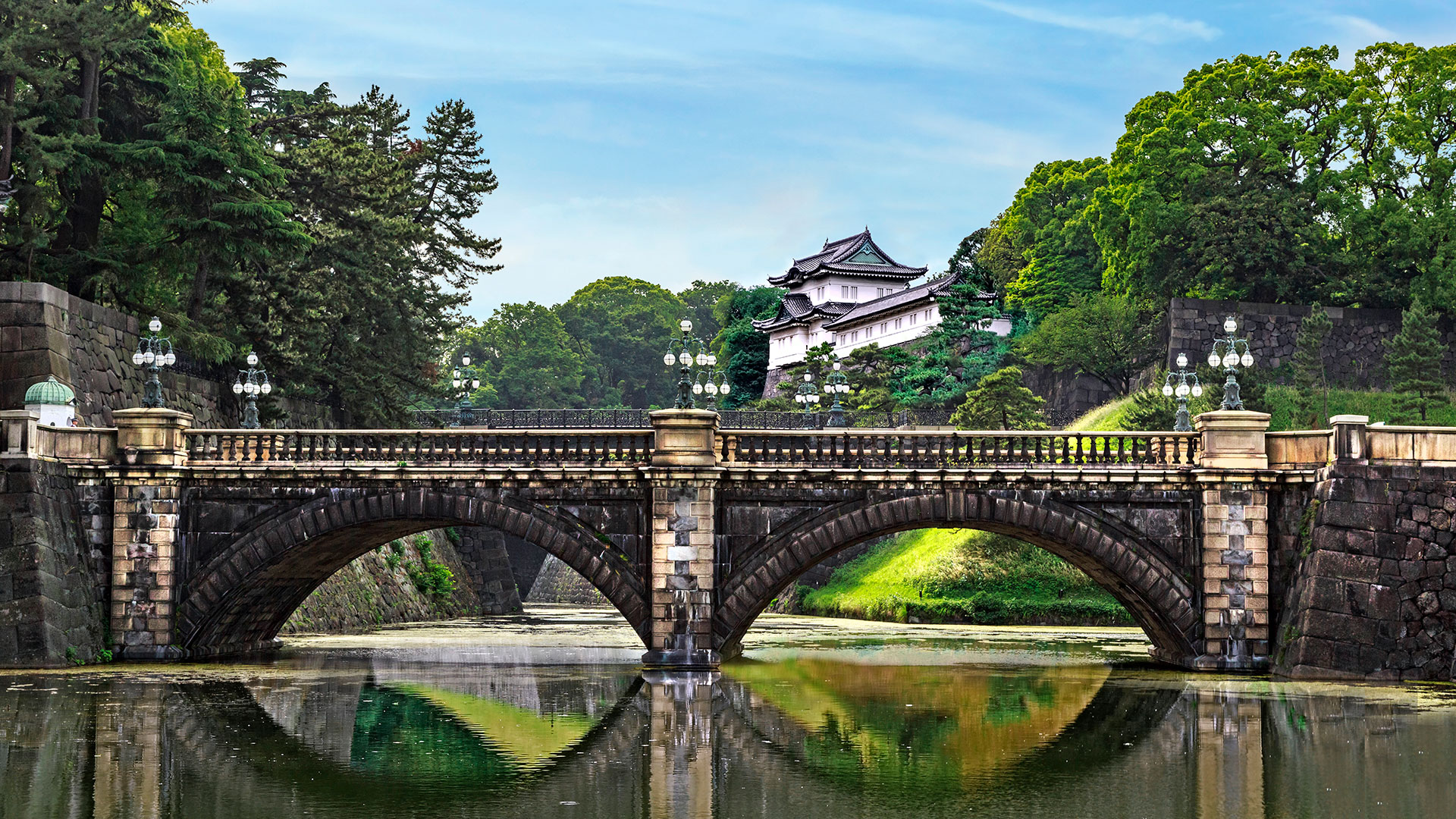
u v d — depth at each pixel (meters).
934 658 54.69
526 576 115.81
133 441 48.00
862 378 105.69
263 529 47.88
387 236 82.12
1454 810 26.22
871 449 47.69
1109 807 26.69
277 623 56.53
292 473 47.75
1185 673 46.16
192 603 47.94
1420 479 43.81
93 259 60.50
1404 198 92.81
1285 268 91.25
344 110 84.81
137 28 60.50
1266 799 27.31
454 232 102.00
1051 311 108.56
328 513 47.75
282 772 29.94
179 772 29.70
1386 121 92.81
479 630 72.50
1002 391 84.94
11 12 58.31
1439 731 34.44
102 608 47.94
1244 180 91.94
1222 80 93.50
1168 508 46.53
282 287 70.94
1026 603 75.00
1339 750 32.22
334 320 78.25
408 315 87.50
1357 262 91.50
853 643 62.97
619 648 60.84
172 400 64.31
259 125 81.62
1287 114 94.12
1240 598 45.91
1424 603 43.28
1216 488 46.03
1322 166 94.38
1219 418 46.16
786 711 39.03
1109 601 74.50
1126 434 47.00
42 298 54.69
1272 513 46.31
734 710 39.09
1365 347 90.12
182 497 48.34
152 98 67.19
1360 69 95.75
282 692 42.31
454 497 47.47
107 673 44.88
